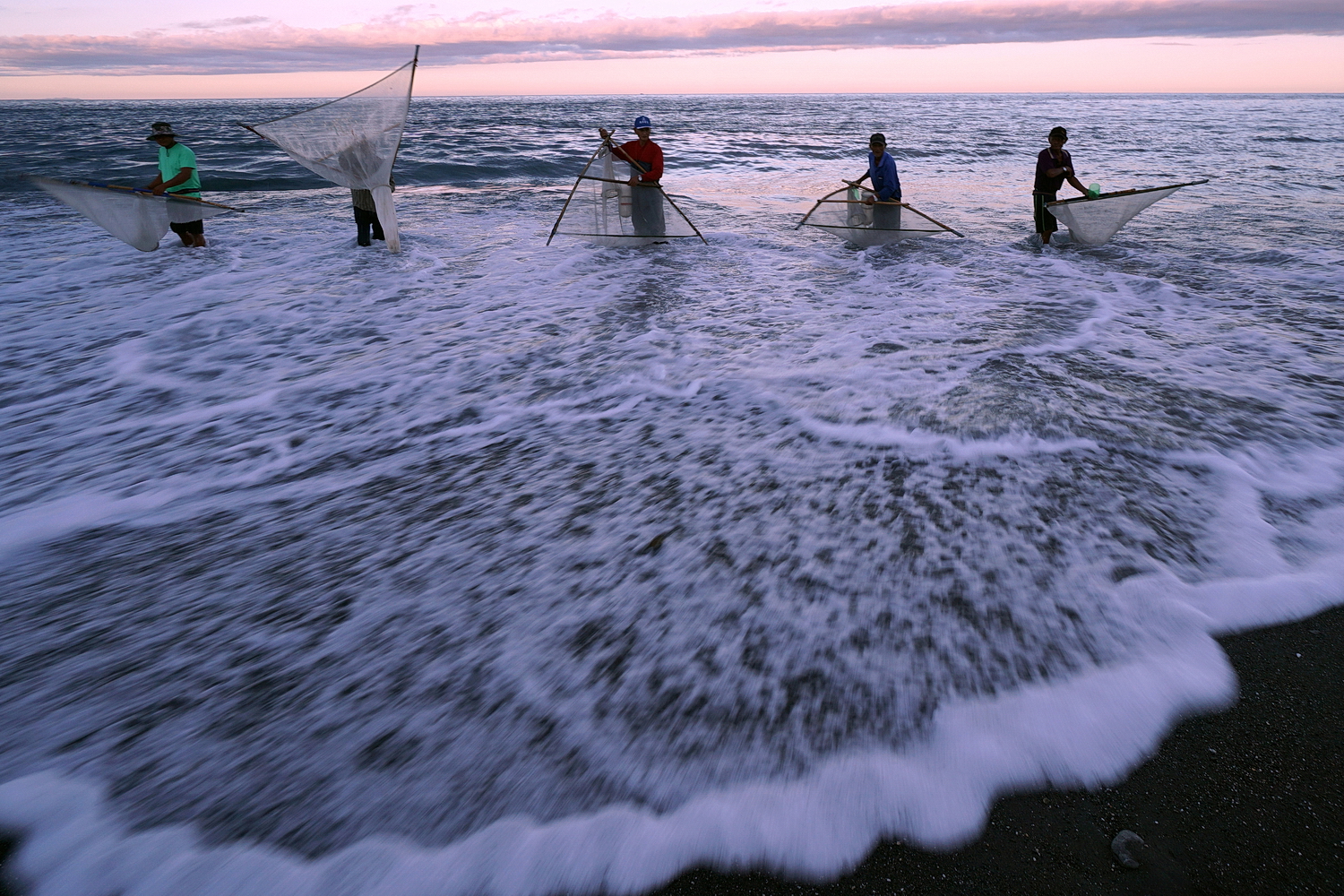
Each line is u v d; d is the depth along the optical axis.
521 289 6.60
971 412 3.77
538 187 14.98
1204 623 2.20
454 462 3.40
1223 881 1.52
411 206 12.06
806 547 2.63
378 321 5.66
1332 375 4.29
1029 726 1.84
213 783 1.69
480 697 1.94
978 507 2.87
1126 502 2.89
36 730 1.84
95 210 7.44
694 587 2.40
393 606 2.34
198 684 2.01
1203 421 3.65
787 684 1.97
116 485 3.21
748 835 1.58
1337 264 7.19
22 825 1.59
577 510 2.93
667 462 3.34
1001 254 8.23
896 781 1.70
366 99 7.55
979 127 36.75
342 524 2.86
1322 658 2.10
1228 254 7.93
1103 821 1.64
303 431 3.77
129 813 1.62
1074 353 4.72
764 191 14.59
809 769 1.73
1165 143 25.86
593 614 2.27
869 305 6.05
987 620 2.21
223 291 6.49
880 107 79.56
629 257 8.10
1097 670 2.01
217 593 2.42
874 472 3.19
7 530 2.82
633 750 1.77
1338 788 1.72
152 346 5.07
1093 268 7.39
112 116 50.09
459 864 1.51
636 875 1.51
